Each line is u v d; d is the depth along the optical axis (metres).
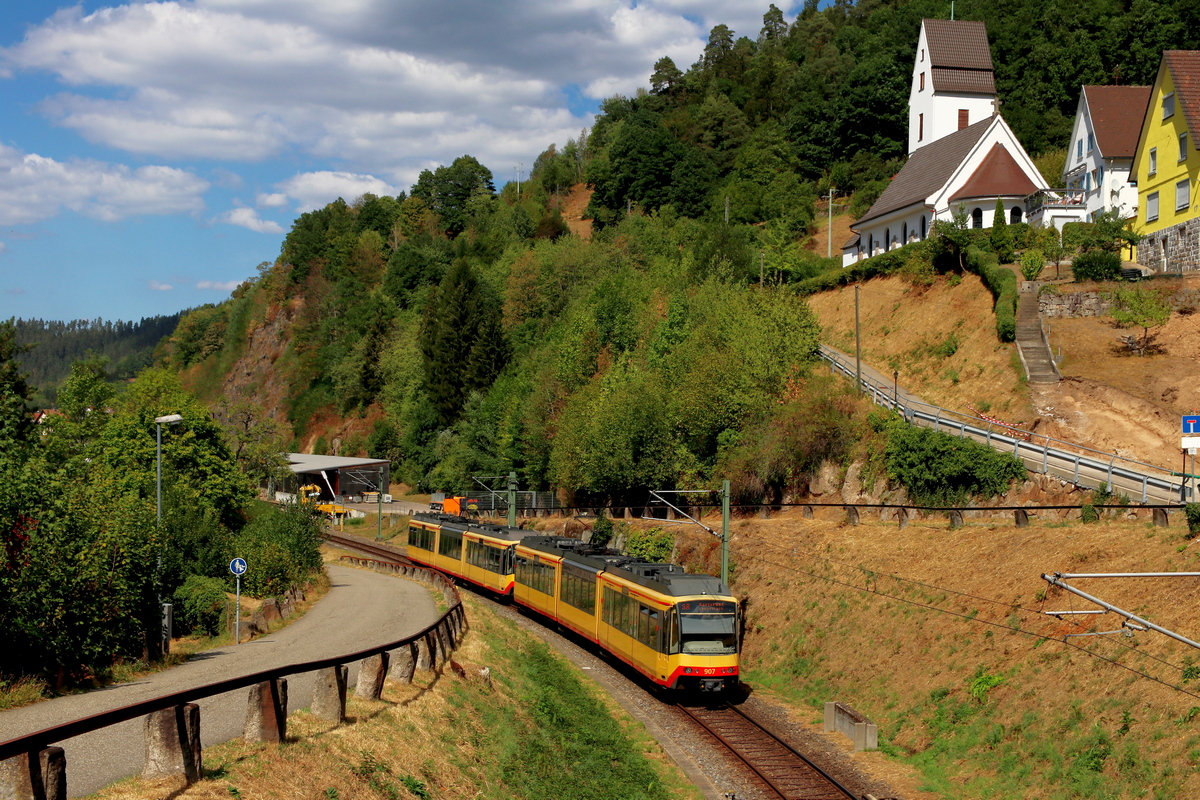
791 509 45.59
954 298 59.09
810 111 121.06
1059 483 33.06
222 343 160.75
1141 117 65.75
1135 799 17.31
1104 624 22.12
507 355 98.31
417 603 37.56
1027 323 50.69
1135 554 23.88
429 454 96.19
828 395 48.59
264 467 87.19
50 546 20.84
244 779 11.93
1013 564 27.16
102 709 16.70
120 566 23.08
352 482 98.06
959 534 31.00
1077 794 18.34
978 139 69.69
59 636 20.00
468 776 16.38
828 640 31.17
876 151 115.44
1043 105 98.31
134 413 58.47
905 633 28.27
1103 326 49.00
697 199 125.44
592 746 21.89
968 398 47.59
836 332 65.50
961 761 21.61
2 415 28.61
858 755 23.31
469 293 99.38
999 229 59.78
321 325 135.50
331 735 14.60
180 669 22.62
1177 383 41.28
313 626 31.09
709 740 24.31
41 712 16.42
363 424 114.56
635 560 33.25
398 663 19.31
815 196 113.81
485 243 135.38
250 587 39.78
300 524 47.72
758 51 175.62
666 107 163.75
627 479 54.97
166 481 49.38
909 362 56.31
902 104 113.94
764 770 21.97
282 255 161.75
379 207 162.62
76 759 12.55
